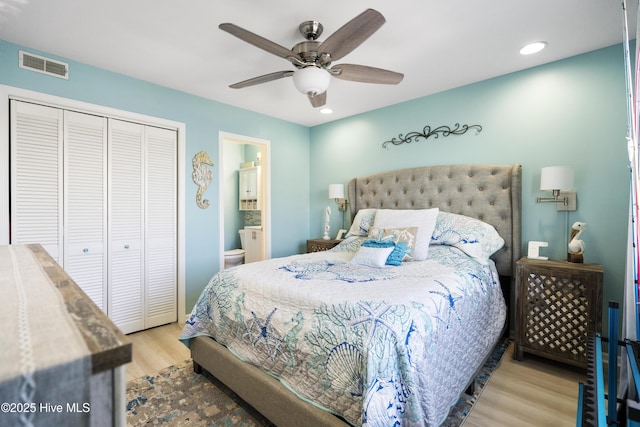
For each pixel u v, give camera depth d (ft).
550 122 8.11
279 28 6.48
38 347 1.29
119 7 5.82
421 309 4.54
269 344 5.14
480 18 6.15
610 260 7.29
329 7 5.79
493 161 9.09
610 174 7.29
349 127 12.89
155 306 9.77
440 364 4.61
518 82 8.61
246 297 5.86
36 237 7.58
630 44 7.02
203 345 6.49
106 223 8.70
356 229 10.85
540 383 6.48
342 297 4.77
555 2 5.66
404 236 8.21
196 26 6.45
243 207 19.06
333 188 12.43
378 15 4.63
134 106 9.03
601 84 7.39
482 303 6.59
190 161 10.36
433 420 4.00
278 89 9.89
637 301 4.56
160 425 5.23
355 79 6.98
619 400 4.23
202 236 10.72
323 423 4.10
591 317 6.48
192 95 10.35
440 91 10.09
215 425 5.24
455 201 9.58
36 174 7.55
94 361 1.28
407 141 11.00
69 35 6.81
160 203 9.82
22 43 7.16
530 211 8.46
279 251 13.35
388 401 3.66
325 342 4.33
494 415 5.42
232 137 11.49
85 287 8.35
